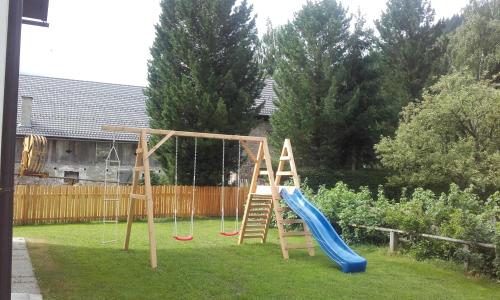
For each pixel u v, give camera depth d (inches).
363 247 452.1
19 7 169.3
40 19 347.6
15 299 238.5
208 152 726.5
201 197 733.9
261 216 460.4
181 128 718.5
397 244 427.5
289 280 308.0
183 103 709.3
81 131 971.9
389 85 869.8
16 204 592.4
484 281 328.5
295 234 395.9
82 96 1101.7
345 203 494.3
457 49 907.4
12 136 167.0
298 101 820.6
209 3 734.5
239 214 767.1
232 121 740.7
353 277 324.8
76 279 287.4
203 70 729.6
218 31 744.3
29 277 287.3
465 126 639.1
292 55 833.5
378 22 910.4
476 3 958.4
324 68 811.4
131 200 386.6
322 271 340.2
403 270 354.3
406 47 872.9
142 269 322.7
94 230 539.8
